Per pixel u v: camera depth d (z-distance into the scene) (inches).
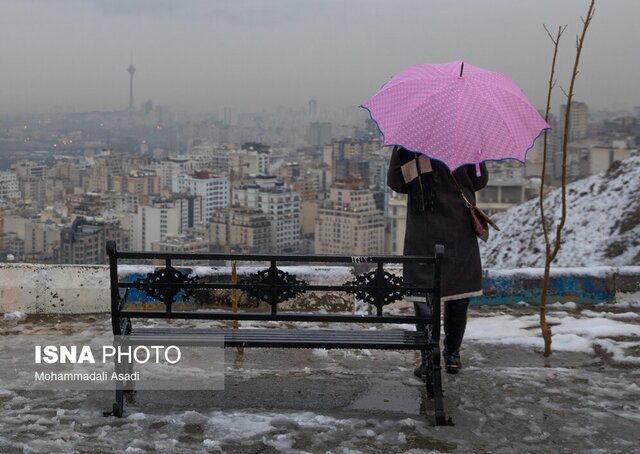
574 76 200.7
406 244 186.5
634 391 177.5
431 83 168.7
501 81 173.0
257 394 176.2
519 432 153.4
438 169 182.2
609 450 144.9
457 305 186.7
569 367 198.7
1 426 152.4
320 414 162.9
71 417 157.9
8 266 250.8
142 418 157.1
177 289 161.6
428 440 148.6
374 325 246.4
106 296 250.8
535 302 264.7
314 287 161.9
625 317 247.3
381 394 177.2
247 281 162.7
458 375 189.0
